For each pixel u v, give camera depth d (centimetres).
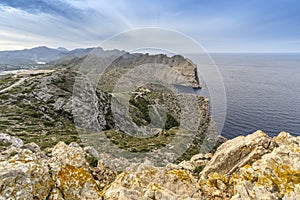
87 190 781
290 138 1059
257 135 1134
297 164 753
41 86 5072
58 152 1216
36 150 1320
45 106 4456
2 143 1883
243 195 756
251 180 786
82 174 823
